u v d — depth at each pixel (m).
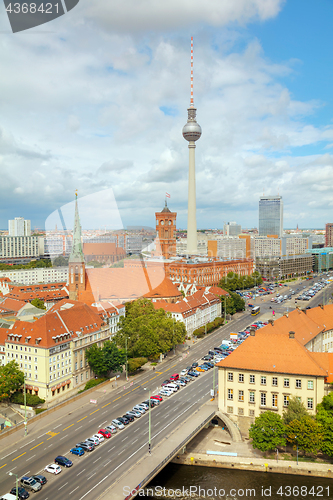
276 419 88.50
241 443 95.44
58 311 128.38
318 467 85.44
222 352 161.75
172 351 164.88
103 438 90.00
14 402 114.88
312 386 93.94
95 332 135.88
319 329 136.12
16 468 78.81
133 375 136.12
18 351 122.06
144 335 145.25
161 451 84.12
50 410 105.12
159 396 114.12
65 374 123.12
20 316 149.50
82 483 73.62
